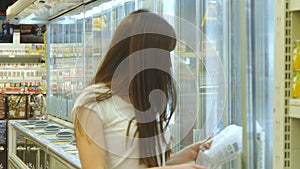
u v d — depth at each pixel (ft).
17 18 20.66
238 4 7.79
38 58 28.07
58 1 15.44
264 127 7.07
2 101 27.04
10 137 20.25
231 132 6.94
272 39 6.97
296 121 5.34
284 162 5.39
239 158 7.17
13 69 27.37
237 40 7.78
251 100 7.18
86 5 15.72
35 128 17.74
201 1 9.04
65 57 18.75
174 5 9.82
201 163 6.95
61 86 19.35
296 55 5.28
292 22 5.35
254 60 7.18
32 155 15.79
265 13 7.06
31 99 27.17
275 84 5.49
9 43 28.45
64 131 15.76
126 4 12.28
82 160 6.50
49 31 22.52
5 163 26.50
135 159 6.61
